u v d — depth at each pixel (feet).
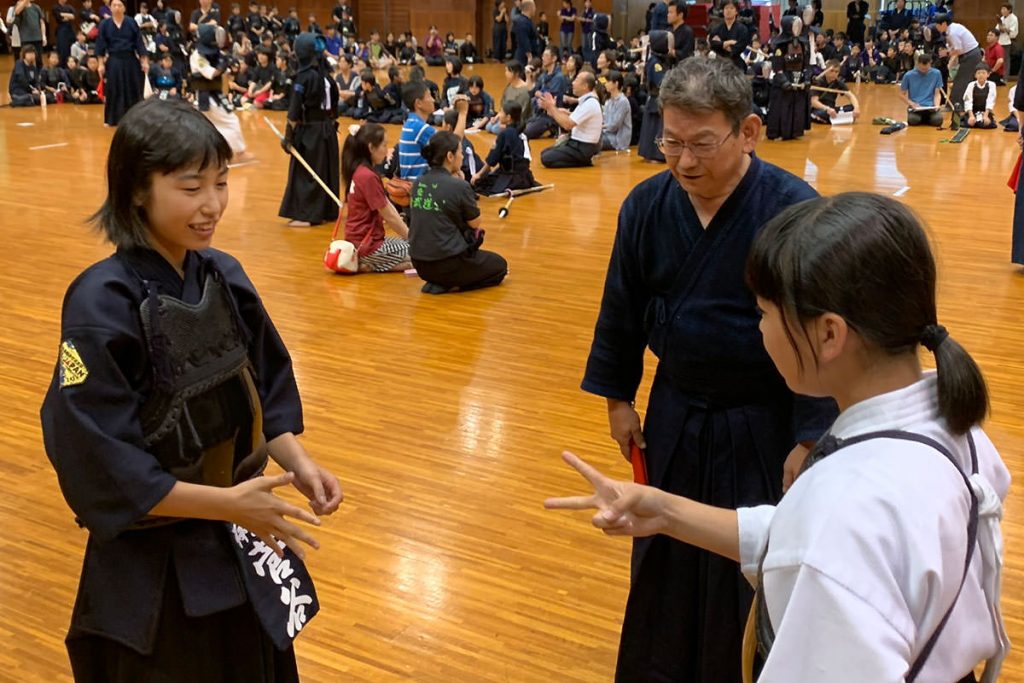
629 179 34.35
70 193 30.86
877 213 3.80
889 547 3.53
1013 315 18.97
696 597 7.31
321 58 26.35
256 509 5.57
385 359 16.87
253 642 6.18
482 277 20.89
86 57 61.52
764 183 6.76
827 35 70.79
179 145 5.38
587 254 23.94
